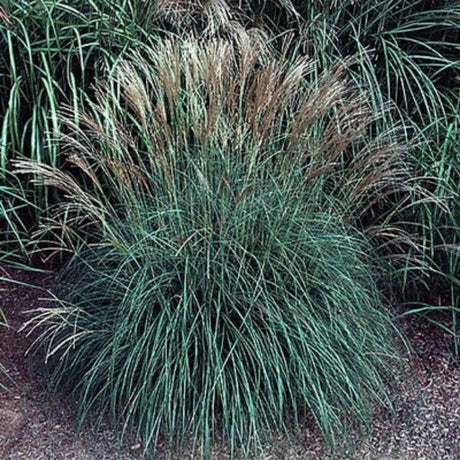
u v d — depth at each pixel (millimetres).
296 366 3262
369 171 3775
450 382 3562
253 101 3279
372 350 3428
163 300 3293
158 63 3266
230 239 3314
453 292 3891
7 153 3967
